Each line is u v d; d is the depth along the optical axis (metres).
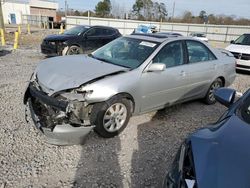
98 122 3.68
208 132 2.29
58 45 10.46
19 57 11.15
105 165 3.28
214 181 1.71
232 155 1.88
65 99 3.37
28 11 58.97
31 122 4.23
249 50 9.73
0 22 19.91
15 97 5.50
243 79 9.16
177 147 3.83
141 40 4.78
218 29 41.69
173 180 1.99
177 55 4.79
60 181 2.93
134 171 3.19
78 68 3.87
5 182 2.85
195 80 5.15
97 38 11.25
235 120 2.37
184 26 44.16
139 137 4.06
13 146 3.56
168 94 4.66
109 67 4.01
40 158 3.34
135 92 4.01
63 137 3.27
